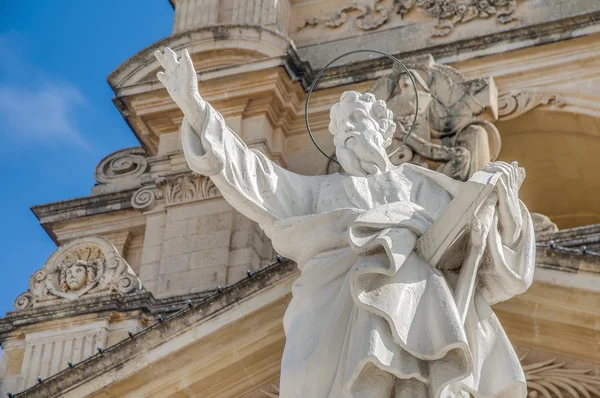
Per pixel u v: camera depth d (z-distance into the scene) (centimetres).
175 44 2367
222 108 2322
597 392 1580
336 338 1005
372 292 992
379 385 980
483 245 1022
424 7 2406
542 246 1584
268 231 1072
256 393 1672
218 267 2152
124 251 2388
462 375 972
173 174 2273
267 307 1634
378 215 1027
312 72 2352
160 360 1653
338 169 2175
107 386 1658
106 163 2508
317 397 993
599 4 2339
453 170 2028
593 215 2428
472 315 1023
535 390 1594
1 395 1834
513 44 2286
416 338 981
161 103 2352
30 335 1897
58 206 2434
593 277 1558
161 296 2108
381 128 1143
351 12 2458
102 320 1900
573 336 1588
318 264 1041
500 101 2255
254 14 2452
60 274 1956
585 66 2266
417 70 2138
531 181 2388
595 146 2289
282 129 2330
